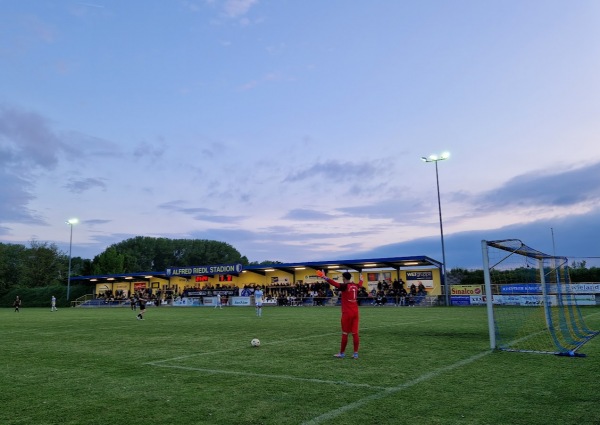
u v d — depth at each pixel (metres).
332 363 9.20
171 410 5.86
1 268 81.75
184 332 16.86
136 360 10.08
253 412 5.68
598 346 10.86
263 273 53.50
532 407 5.64
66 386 7.43
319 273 10.22
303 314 28.69
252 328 18.14
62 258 90.50
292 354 10.59
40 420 5.53
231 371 8.52
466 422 5.10
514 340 12.27
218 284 55.50
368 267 45.75
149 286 61.06
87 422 5.41
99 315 32.69
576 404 5.74
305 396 6.46
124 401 6.38
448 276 47.81
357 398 6.28
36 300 67.75
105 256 83.44
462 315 24.39
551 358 9.27
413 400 6.10
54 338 15.45
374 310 31.81
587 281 31.36
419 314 25.78
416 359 9.48
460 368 8.35
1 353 11.66
